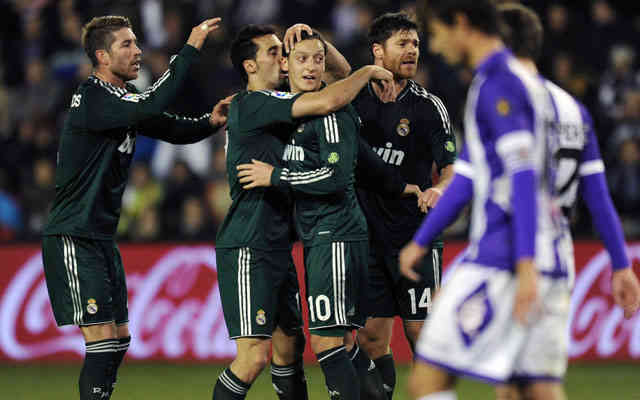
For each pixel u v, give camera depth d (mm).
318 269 15805
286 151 16094
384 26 17266
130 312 28875
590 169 11969
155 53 36812
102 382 16625
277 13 40656
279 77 16609
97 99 16609
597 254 28375
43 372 27281
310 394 22953
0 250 29094
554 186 11367
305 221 16062
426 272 17516
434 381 11156
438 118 17641
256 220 15805
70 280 16641
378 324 17828
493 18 11359
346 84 15328
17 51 41500
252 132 15828
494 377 10766
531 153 10445
